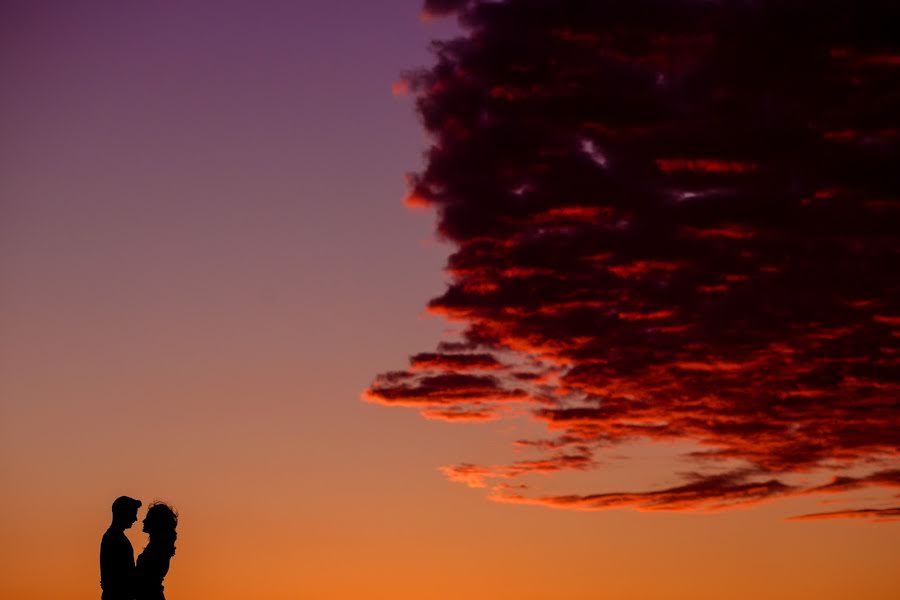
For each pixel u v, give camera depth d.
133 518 11.24
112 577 10.77
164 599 11.27
